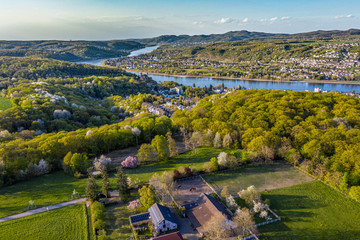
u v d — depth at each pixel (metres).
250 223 79.44
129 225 84.31
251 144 126.19
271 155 121.62
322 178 107.06
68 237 79.94
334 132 121.88
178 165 126.44
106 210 92.75
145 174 119.12
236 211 85.88
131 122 192.00
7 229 83.50
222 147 143.75
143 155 130.75
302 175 112.12
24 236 80.44
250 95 193.75
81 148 141.00
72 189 108.12
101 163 123.75
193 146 144.88
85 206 95.75
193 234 79.38
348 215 87.12
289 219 86.00
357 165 99.94
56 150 131.25
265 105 164.88
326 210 89.81
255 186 105.38
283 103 162.12
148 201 91.06
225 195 95.06
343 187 98.62
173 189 105.19
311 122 138.00
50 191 106.75
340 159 106.75
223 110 169.38
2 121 176.00
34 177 120.06
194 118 172.88
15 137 156.50
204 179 112.31
